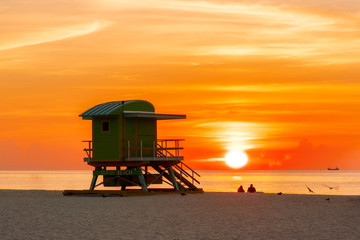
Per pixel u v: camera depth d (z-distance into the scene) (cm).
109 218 2745
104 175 4716
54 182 16675
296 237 2084
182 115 4769
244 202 3694
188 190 4966
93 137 4578
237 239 2052
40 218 2755
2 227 2405
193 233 2208
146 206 3416
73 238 2088
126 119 4512
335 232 2200
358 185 16762
